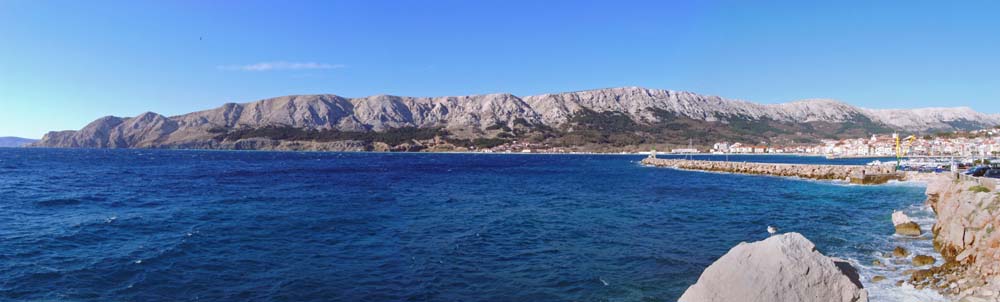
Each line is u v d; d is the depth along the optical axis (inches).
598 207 1638.8
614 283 755.4
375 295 699.4
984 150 6486.2
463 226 1236.5
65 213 1401.3
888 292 662.5
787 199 1894.7
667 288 732.0
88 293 692.1
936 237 994.1
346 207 1577.3
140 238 1040.8
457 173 3786.9
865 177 2615.7
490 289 729.0
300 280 761.0
